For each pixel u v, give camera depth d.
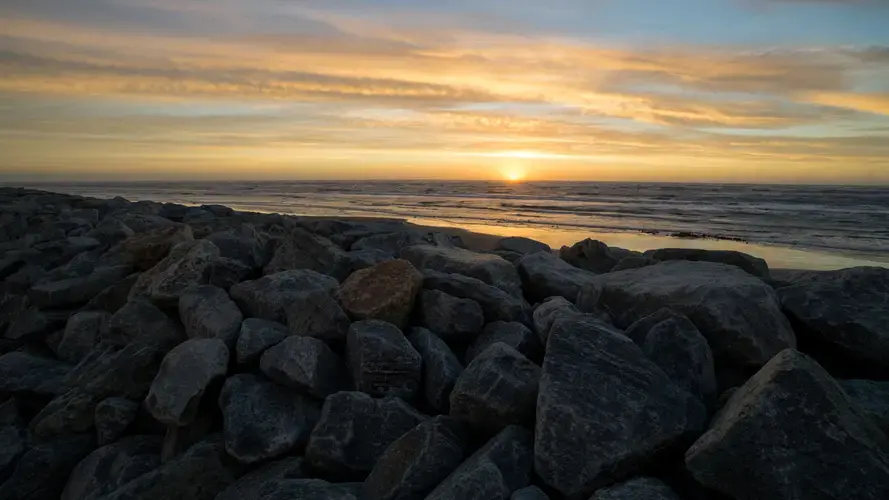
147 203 18.28
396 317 5.08
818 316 4.46
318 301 5.01
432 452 3.58
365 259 6.79
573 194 69.50
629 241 20.06
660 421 3.39
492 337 4.98
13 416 5.21
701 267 5.50
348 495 3.40
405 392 4.44
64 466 4.62
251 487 3.73
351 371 4.62
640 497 2.97
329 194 70.50
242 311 5.62
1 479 4.66
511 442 3.59
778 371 3.11
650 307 4.76
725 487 2.96
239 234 8.20
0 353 6.46
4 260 8.74
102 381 4.84
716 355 4.27
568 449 3.31
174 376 4.36
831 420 2.92
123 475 4.24
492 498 3.16
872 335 4.23
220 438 4.28
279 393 4.41
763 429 2.94
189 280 5.86
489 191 83.62
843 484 2.78
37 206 16.92
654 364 3.80
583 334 3.94
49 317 6.55
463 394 3.90
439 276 5.66
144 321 5.52
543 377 3.67
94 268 7.66
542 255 6.93
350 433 3.94
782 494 2.83
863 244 19.80
